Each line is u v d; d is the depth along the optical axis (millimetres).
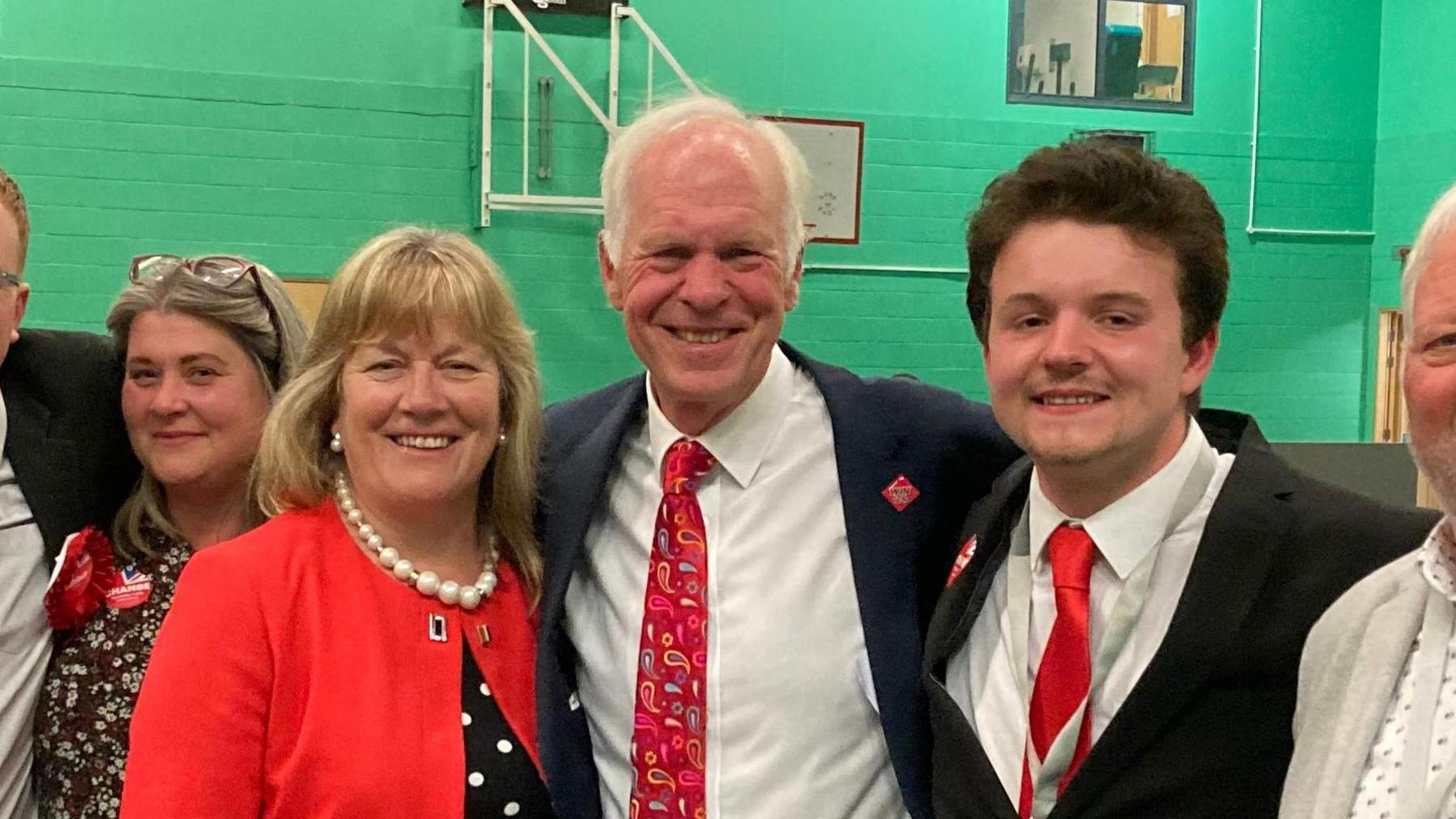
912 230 7152
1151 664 1392
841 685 1702
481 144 6535
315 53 6297
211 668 1557
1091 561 1484
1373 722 1202
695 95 1867
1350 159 7684
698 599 1722
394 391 1661
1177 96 7434
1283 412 7672
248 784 1555
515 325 1766
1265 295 7605
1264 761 1373
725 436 1779
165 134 6113
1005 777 1488
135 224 6102
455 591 1708
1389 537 1419
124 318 2002
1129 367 1395
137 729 1544
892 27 7055
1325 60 7602
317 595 1643
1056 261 1412
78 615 1874
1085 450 1402
